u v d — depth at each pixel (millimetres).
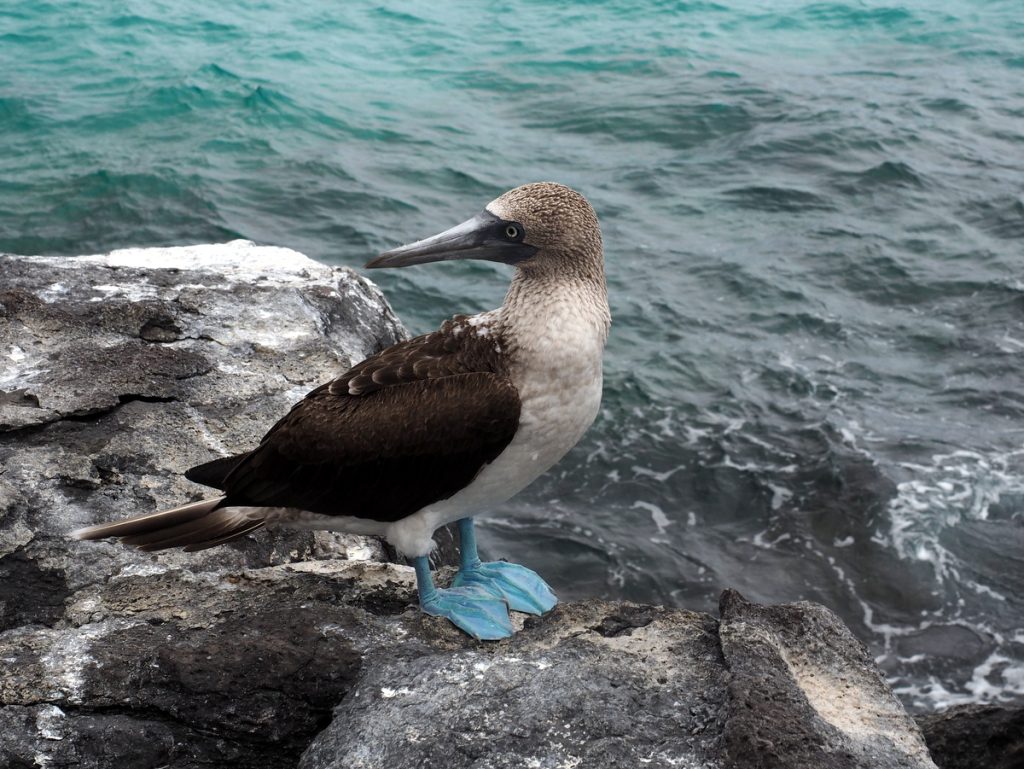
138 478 6824
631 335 16766
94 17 30297
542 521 12969
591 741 4742
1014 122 26484
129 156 22281
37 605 5879
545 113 26312
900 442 14250
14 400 7281
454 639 5582
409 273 18219
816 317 17438
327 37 30688
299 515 5574
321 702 5227
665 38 31734
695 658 5320
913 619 11594
